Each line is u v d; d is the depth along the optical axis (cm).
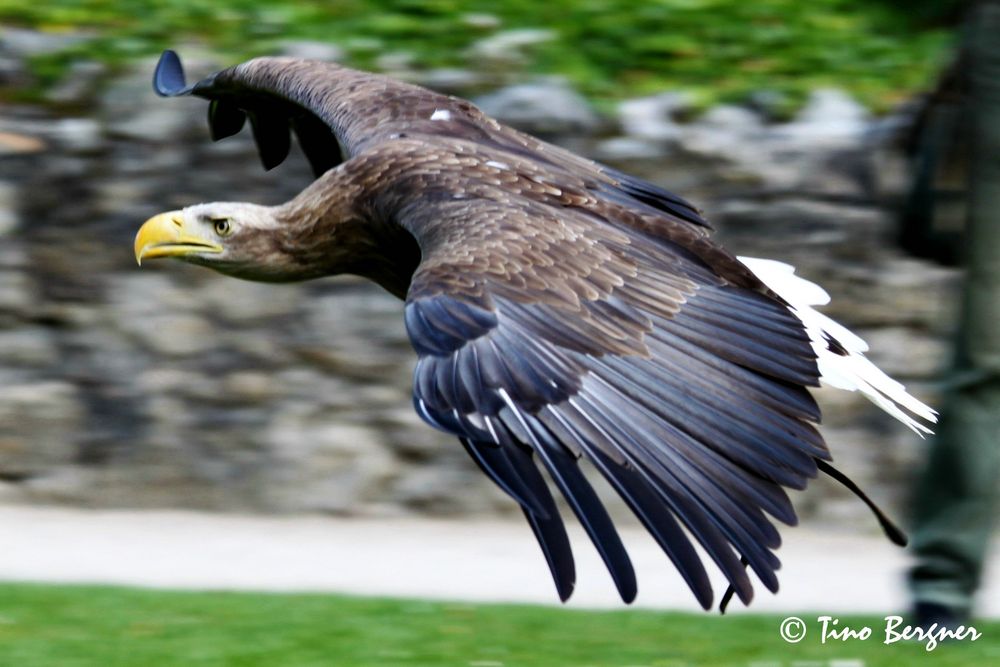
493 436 588
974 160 1077
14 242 1577
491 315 617
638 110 1622
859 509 1527
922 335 1550
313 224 814
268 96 947
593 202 718
